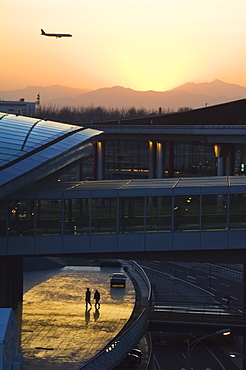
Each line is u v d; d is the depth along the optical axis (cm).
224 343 8581
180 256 5778
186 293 10281
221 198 5612
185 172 19850
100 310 6712
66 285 8169
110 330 5872
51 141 6294
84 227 5600
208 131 16625
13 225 5541
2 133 6319
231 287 10906
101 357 4531
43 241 5562
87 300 6750
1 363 3706
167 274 12150
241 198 5600
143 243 5628
